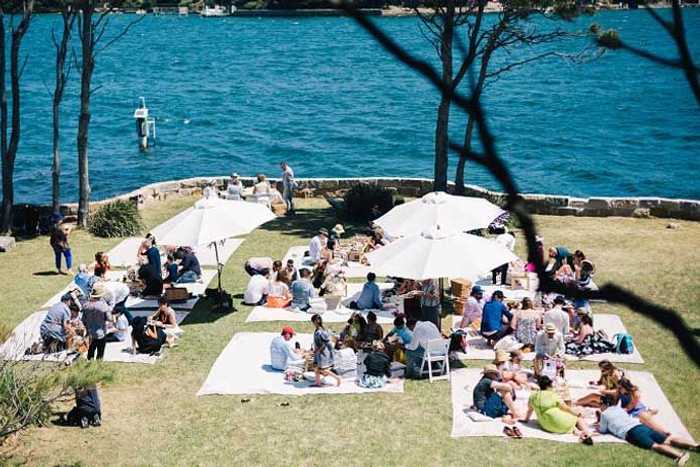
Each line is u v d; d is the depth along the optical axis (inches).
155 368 688.4
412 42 3705.7
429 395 629.9
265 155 2346.2
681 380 648.4
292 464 546.3
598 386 605.0
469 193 1199.6
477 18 955.3
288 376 661.3
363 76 4042.8
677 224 1084.5
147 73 4372.5
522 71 4224.9
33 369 536.7
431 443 562.6
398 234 799.7
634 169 2130.9
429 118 2851.9
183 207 1219.9
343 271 870.4
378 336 698.2
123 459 554.3
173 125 2810.0
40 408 506.9
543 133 2608.3
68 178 1999.3
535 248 90.1
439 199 820.0
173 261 903.1
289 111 3078.2
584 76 4052.7
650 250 981.2
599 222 1104.8
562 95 3442.4
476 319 743.7
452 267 691.4
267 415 609.9
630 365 676.7
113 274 924.0
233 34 6683.1
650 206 1117.7
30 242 1061.8
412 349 657.0
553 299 713.6
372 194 1147.9
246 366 687.7
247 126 2773.1
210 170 2146.9
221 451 564.4
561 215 1140.5
